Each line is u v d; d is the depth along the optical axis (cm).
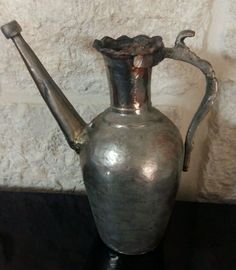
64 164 62
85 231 56
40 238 55
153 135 44
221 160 59
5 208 61
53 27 52
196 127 47
